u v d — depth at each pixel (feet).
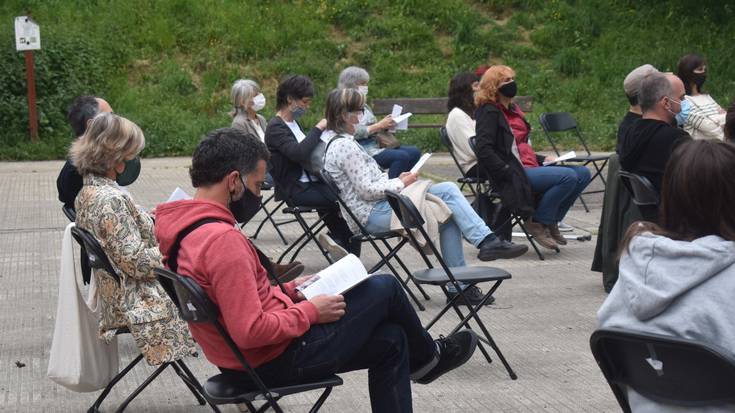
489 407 22.17
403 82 87.76
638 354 13.38
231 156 16.48
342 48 90.48
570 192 38.34
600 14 98.07
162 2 92.84
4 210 50.60
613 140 77.00
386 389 17.35
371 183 30.96
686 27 96.43
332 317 16.62
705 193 13.02
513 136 37.11
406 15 96.07
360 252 36.99
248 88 43.52
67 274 20.71
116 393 23.45
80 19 89.35
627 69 90.53
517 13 97.76
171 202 16.70
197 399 22.59
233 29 91.04
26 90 77.82
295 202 35.17
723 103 84.79
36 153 73.51
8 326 29.27
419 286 31.76
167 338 20.77
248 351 16.30
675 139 28.71
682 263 12.84
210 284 15.80
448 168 64.90
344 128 32.55
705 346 12.19
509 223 37.96
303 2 96.37
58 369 20.79
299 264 24.11
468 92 41.47
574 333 28.27
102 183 21.39
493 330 28.66
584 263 38.11
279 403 22.72
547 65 91.71
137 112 80.18
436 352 18.90
